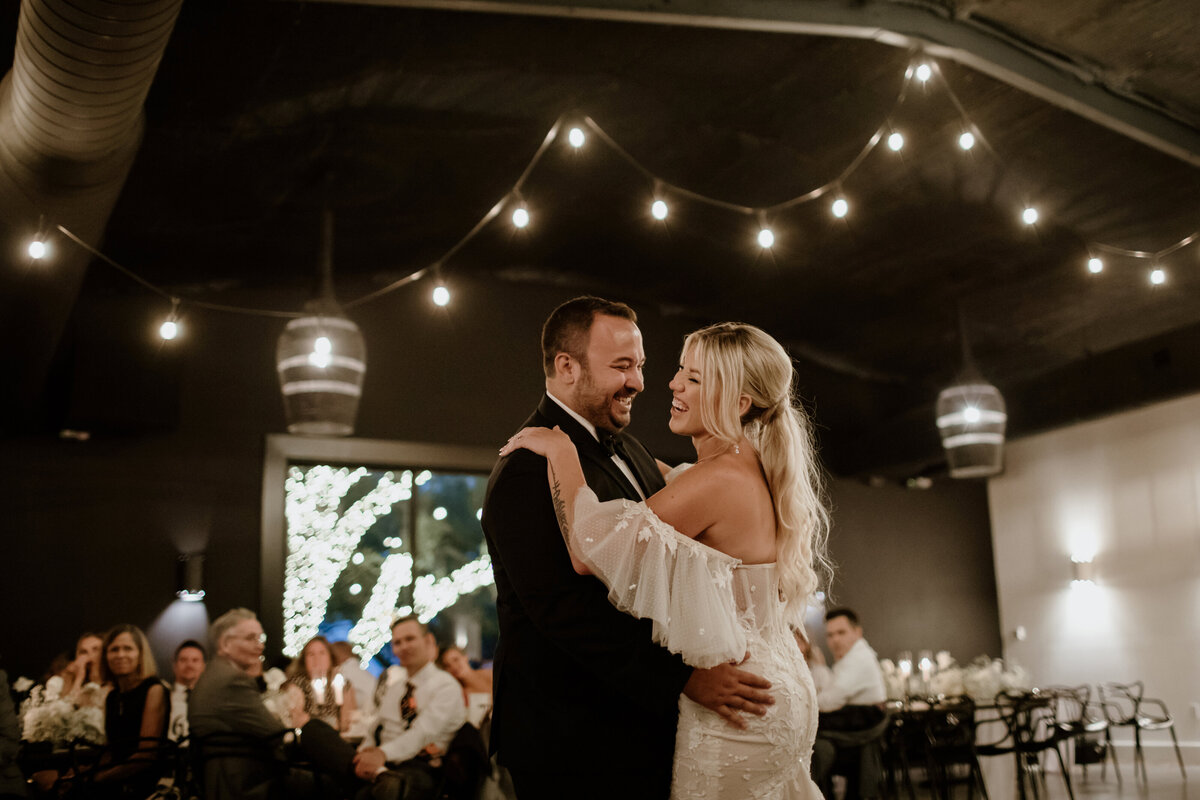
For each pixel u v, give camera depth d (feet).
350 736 18.88
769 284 29.45
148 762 14.97
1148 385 25.34
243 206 21.97
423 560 33.91
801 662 7.75
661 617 6.87
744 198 24.35
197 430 25.38
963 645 35.22
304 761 15.78
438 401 28.19
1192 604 30.58
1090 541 33.71
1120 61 18.01
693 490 7.50
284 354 20.88
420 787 14.93
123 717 16.29
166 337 20.79
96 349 23.38
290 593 30.76
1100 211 23.62
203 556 24.73
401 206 23.34
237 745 14.84
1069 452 34.71
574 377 8.09
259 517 25.54
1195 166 21.31
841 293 29.53
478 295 29.37
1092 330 29.71
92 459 24.36
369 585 32.27
